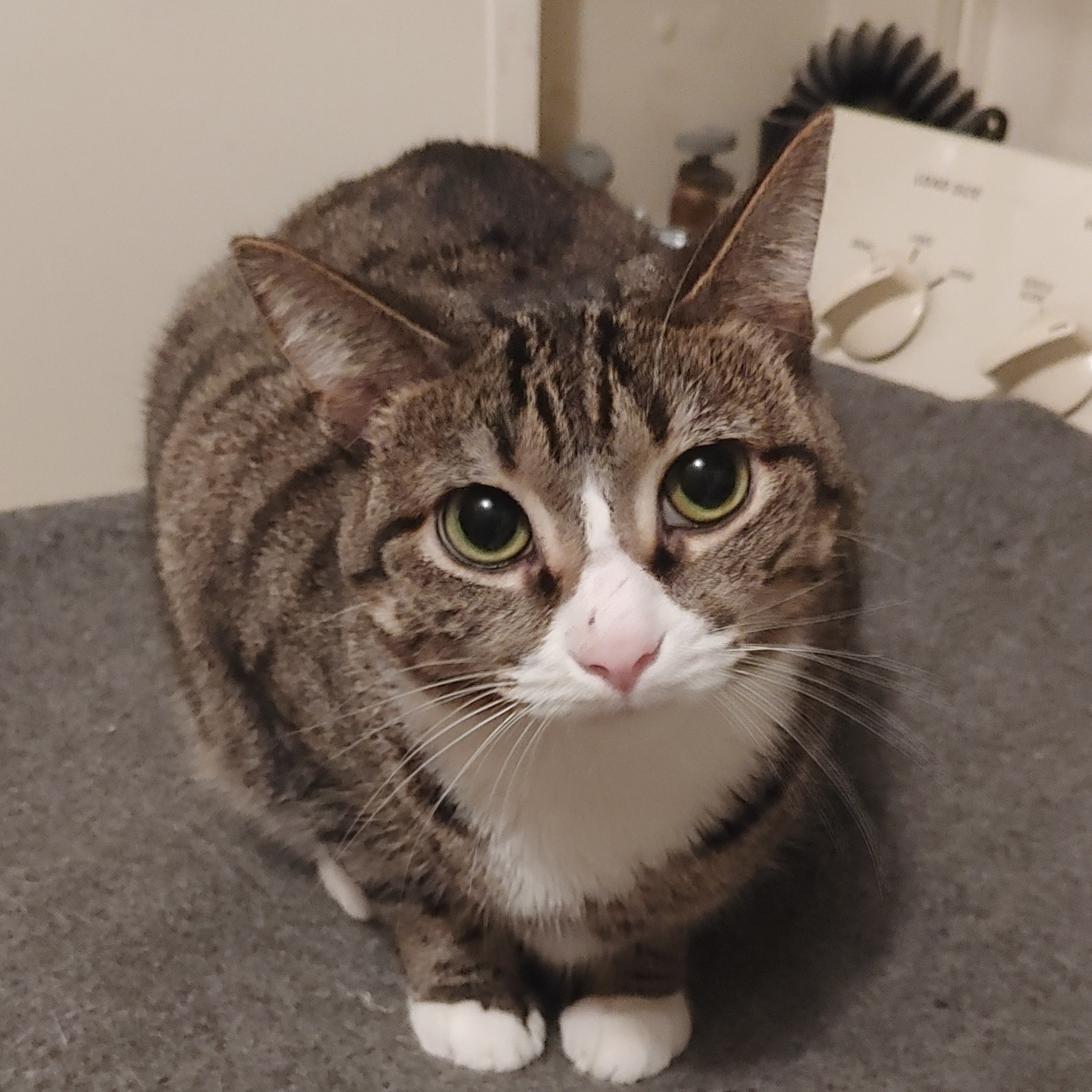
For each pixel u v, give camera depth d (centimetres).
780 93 153
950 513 122
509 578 69
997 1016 85
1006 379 127
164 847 101
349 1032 86
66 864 99
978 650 112
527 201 106
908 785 102
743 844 86
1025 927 91
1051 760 103
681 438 68
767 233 69
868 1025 85
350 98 127
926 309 131
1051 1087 80
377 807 84
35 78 115
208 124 123
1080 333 121
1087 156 133
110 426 133
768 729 80
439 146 115
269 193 128
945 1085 80
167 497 102
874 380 132
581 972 92
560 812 79
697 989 89
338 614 81
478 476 68
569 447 67
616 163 147
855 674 96
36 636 121
